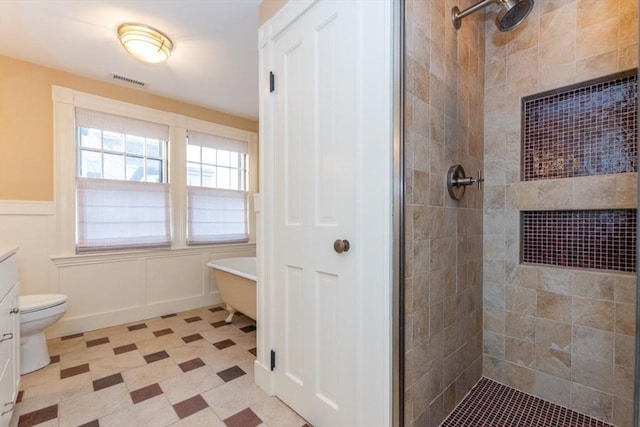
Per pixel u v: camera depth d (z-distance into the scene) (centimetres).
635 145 143
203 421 146
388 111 112
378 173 114
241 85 291
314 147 139
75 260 262
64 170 258
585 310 153
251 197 390
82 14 191
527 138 177
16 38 214
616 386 144
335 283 130
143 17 192
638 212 72
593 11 152
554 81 163
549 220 170
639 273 73
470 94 169
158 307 308
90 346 232
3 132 234
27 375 188
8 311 141
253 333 260
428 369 132
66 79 261
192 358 212
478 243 181
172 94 311
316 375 139
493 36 184
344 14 125
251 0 178
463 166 161
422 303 127
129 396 166
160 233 310
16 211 237
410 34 119
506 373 178
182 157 329
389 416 113
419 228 125
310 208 142
